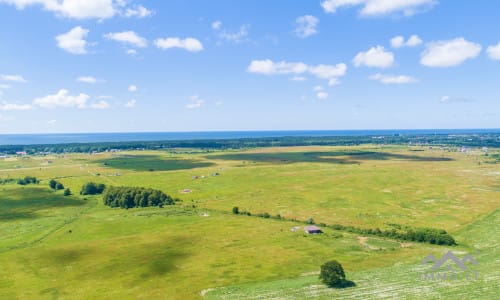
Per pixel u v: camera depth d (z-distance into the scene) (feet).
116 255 304.30
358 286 230.89
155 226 391.86
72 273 268.21
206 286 240.12
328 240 332.19
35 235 367.45
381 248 308.60
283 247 314.76
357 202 484.74
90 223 412.98
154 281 250.98
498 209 428.97
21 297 229.66
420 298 211.82
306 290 227.61
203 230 371.56
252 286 236.43
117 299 224.53
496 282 231.71
